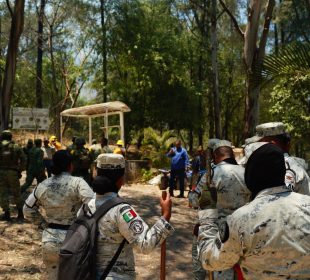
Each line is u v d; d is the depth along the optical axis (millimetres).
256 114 12438
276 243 2059
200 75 31000
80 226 2857
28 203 4238
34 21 31906
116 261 2846
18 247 7707
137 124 27500
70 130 37031
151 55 25938
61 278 2719
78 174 10266
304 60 8312
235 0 30219
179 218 10766
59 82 39750
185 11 29094
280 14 27188
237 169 3881
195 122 28281
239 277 2252
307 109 20750
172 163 14039
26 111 16891
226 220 2207
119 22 26188
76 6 27328
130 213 2854
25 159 9461
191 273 6836
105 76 26844
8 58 12867
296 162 3682
